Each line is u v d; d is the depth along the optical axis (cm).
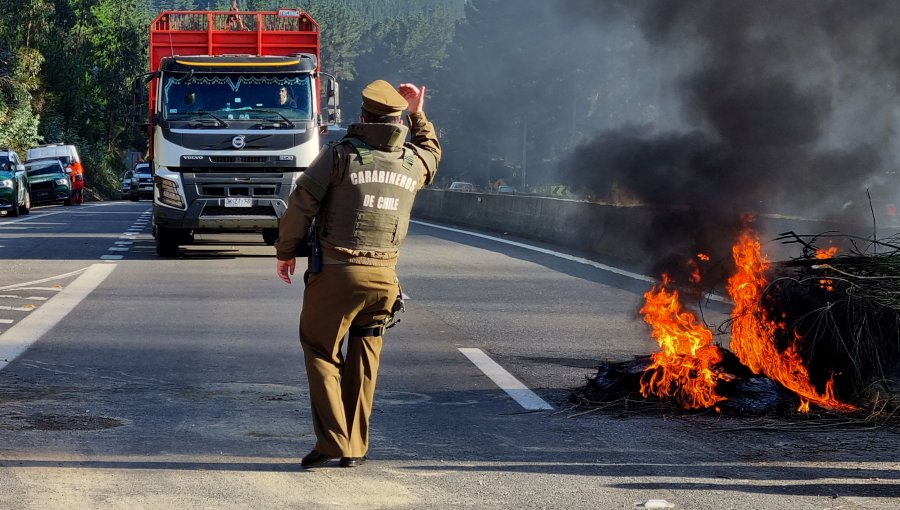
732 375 725
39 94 7656
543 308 1259
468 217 3053
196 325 1102
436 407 735
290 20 2067
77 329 1067
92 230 2639
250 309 1223
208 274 1598
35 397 751
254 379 827
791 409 700
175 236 1895
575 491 531
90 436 637
